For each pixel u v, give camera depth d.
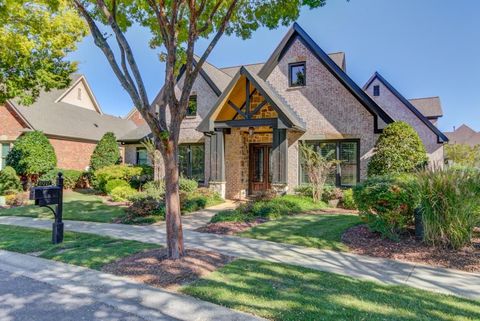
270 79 14.45
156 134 5.18
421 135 17.64
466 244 6.11
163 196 11.45
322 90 13.45
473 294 4.06
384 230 6.50
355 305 3.62
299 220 8.92
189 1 5.29
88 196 16.06
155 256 5.44
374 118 12.43
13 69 12.09
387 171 10.73
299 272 4.82
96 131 23.97
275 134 12.75
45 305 3.93
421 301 3.78
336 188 12.33
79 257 5.70
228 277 4.58
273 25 7.27
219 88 15.82
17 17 10.54
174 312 3.65
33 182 17.16
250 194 15.54
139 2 6.30
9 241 7.09
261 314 3.44
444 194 6.04
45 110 21.56
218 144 14.08
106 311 3.75
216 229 8.10
